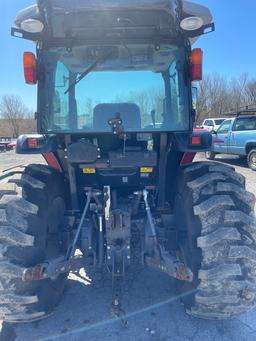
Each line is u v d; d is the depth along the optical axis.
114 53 2.99
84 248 2.94
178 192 3.17
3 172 3.15
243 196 2.68
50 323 3.00
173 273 2.49
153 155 3.01
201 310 2.69
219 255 2.55
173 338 2.78
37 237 2.71
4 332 2.89
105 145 3.19
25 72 2.88
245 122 12.08
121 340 2.77
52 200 3.09
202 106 32.81
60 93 3.05
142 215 3.20
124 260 2.88
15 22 2.94
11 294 2.56
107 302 3.29
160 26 2.91
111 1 2.80
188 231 2.81
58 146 3.16
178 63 3.01
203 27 2.90
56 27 2.93
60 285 3.26
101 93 3.07
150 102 3.08
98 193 3.08
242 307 2.60
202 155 15.96
